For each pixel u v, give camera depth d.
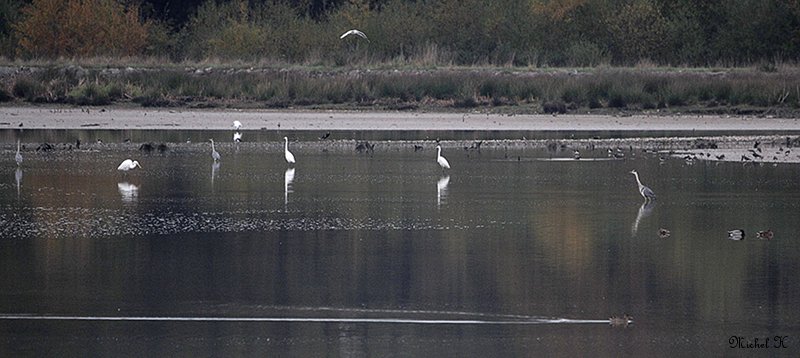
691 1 57.25
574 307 13.90
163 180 25.44
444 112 42.38
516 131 37.72
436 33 56.06
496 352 12.14
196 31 59.34
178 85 44.41
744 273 15.66
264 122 39.03
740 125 39.72
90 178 25.66
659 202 22.30
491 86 44.53
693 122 40.34
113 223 19.44
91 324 13.15
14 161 28.78
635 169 28.16
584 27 55.94
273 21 58.72
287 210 21.00
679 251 17.17
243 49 54.16
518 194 23.42
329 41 54.34
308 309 13.77
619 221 19.91
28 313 13.58
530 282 15.13
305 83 44.12
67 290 14.59
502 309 13.80
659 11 56.59
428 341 12.52
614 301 14.17
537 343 12.47
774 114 42.62
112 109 41.34
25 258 16.47
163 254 16.81
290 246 17.44
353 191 23.73
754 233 18.75
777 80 45.34
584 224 19.58
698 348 12.32
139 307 13.87
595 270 15.82
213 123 38.59
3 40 55.06
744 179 26.11
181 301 14.12
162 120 38.97
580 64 52.16
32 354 12.02
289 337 12.67
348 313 13.64
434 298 14.26
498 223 19.64
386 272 15.66
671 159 30.42
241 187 24.31
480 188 24.38
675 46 54.75
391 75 45.72
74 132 35.91
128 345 12.36
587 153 31.88
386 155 31.25
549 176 26.62
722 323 13.25
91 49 54.59
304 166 28.55
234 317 13.45
